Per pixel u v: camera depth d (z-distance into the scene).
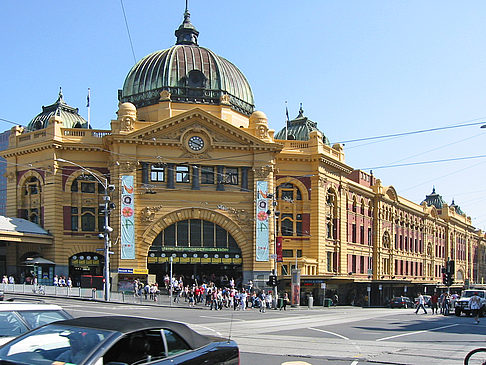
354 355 19.33
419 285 104.38
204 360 10.20
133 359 9.22
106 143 61.72
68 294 51.94
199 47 72.25
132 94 69.75
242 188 62.78
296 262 60.81
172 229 61.47
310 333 27.09
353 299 73.38
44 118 70.44
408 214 104.50
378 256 88.31
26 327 13.38
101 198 63.12
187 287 55.75
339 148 74.69
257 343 22.64
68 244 61.88
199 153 62.03
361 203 83.94
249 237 62.22
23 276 60.94
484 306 45.88
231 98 70.12
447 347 21.75
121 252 58.56
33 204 64.00
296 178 68.19
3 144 125.94
